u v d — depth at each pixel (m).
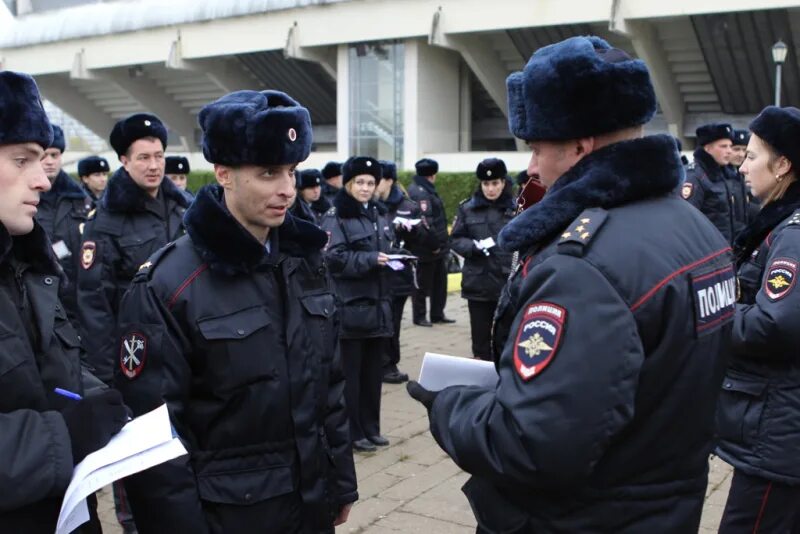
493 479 1.64
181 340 2.10
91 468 1.67
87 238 4.07
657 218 1.67
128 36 28.55
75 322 4.54
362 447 5.00
